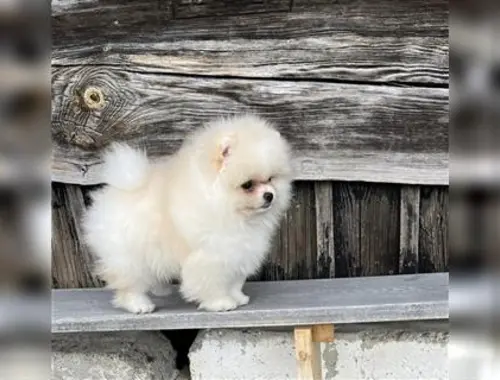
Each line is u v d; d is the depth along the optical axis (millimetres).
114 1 806
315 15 806
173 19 810
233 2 807
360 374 745
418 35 807
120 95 818
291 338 737
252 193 649
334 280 820
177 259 691
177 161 700
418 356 734
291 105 817
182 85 818
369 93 814
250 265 695
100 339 786
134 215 691
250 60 813
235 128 670
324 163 822
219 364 749
